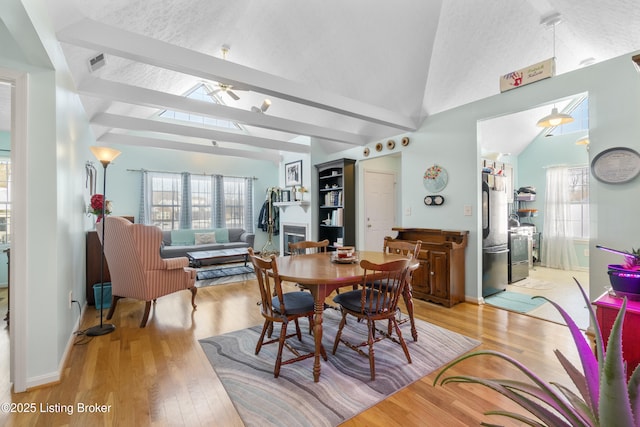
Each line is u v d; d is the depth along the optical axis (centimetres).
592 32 262
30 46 171
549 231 598
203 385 192
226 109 374
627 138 246
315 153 605
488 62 326
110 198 591
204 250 612
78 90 282
